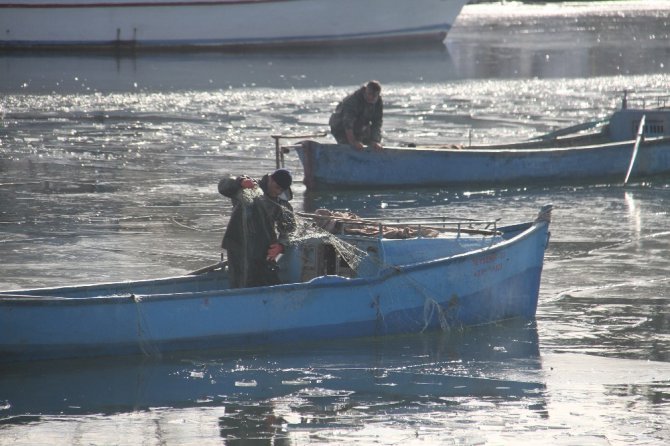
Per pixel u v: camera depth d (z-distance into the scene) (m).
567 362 37.41
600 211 66.81
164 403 32.88
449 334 40.56
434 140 98.62
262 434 30.48
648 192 73.69
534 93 143.50
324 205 68.88
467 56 199.88
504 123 112.00
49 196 71.19
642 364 37.31
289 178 38.47
